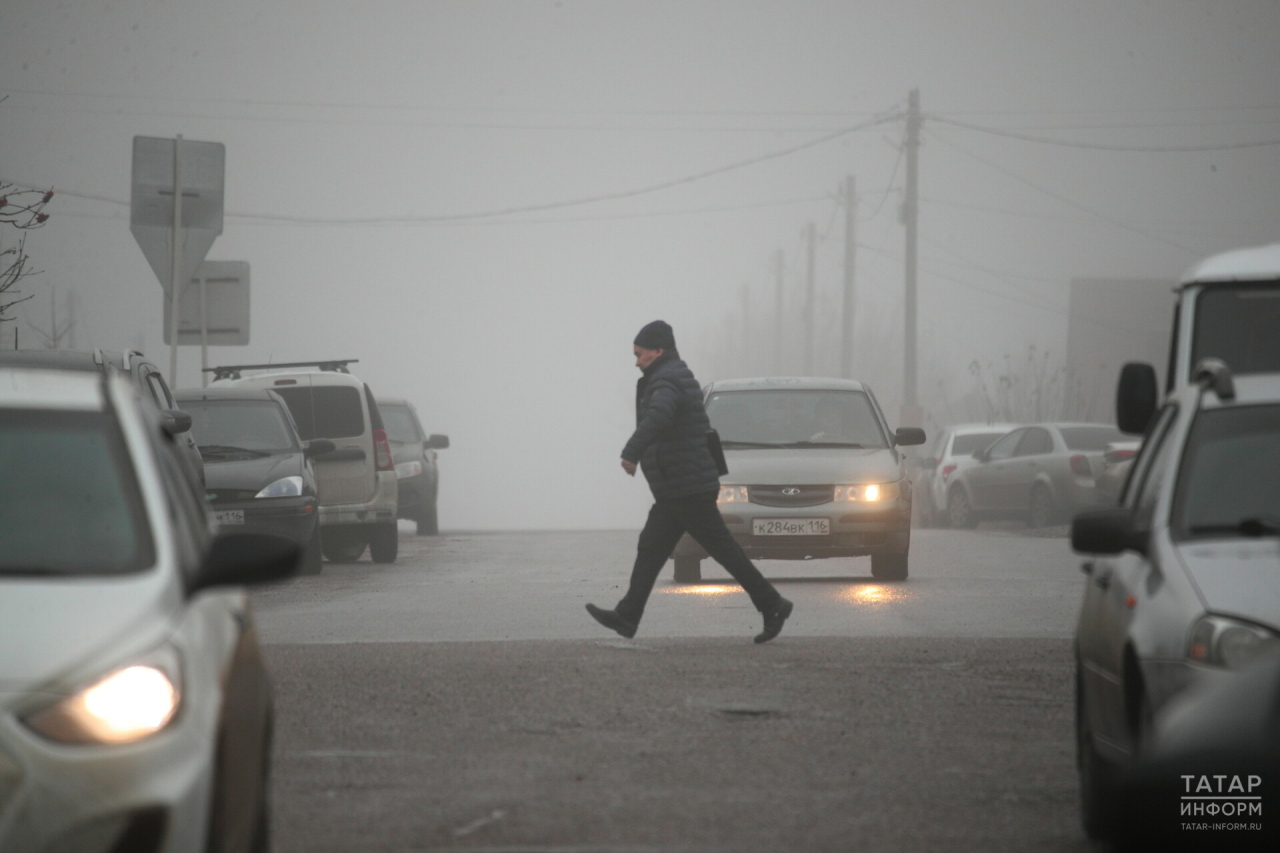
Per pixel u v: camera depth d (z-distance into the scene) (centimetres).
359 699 2461
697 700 2450
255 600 4069
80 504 1410
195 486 1711
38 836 1150
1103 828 1639
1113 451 7269
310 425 5541
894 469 4469
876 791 1880
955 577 4734
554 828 1698
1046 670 2750
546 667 2766
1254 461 1675
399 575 4969
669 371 3109
